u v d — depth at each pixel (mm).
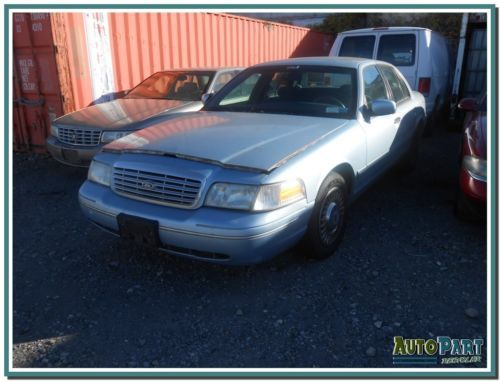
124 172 3244
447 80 9391
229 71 7008
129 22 7504
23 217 4672
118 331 2844
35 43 6613
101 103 6816
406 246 3906
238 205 2852
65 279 3439
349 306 3057
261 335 2789
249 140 3314
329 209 3484
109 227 3305
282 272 3480
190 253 2992
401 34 8273
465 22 9211
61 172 6320
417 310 3008
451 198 5113
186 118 4168
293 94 4395
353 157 3713
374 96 4492
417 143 5895
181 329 2855
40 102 6871
